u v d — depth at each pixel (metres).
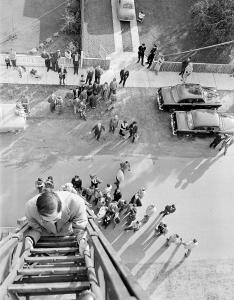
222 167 21.27
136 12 25.95
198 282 17.81
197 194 20.20
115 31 24.69
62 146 20.23
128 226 18.33
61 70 21.22
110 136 20.94
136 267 17.77
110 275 3.24
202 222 19.48
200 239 19.02
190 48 25.00
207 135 21.88
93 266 4.75
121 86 22.72
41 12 25.47
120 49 24.06
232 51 25.06
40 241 5.86
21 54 23.50
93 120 21.36
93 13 25.09
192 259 18.38
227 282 18.02
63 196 5.07
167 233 18.81
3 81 21.70
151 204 19.27
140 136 21.28
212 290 17.70
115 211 17.95
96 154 20.31
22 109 19.89
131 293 2.69
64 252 5.63
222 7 23.73
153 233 18.69
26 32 24.45
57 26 25.16
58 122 20.92
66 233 5.82
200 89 21.89
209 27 24.25
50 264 5.23
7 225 17.64
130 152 20.70
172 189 20.08
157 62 23.02
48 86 22.03
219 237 19.22
